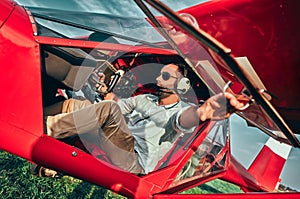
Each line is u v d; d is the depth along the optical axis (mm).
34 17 3201
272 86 3596
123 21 3680
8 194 4766
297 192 2920
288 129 2162
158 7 1532
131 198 3322
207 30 3682
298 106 3590
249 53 3467
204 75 2734
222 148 4375
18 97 2652
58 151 2857
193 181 3947
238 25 3453
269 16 3209
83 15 3674
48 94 3336
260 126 4000
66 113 3010
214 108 2523
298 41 3096
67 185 5797
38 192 5184
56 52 3084
